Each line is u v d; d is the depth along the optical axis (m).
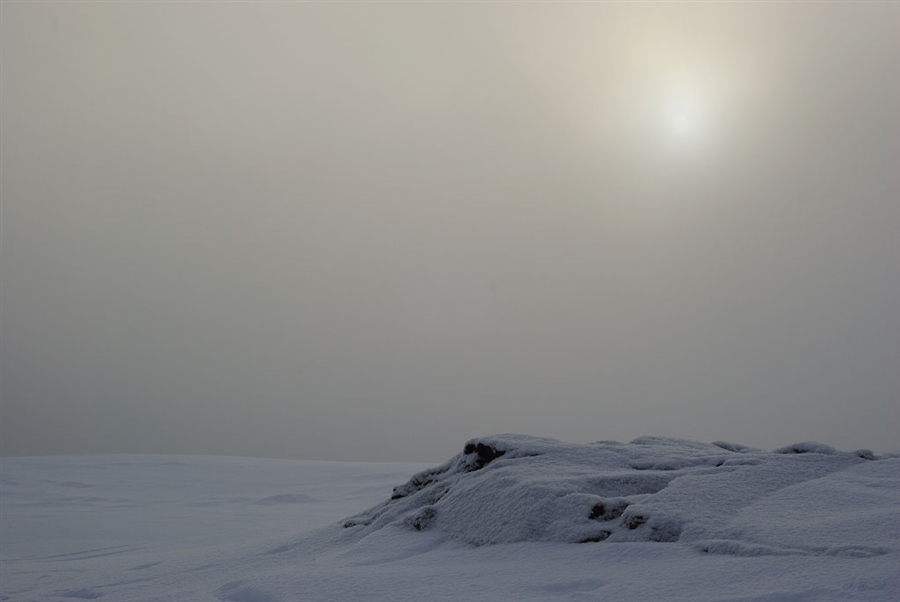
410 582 4.70
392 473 22.31
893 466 6.20
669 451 7.10
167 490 19.92
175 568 6.90
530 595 4.18
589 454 6.78
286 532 11.34
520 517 5.58
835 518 4.88
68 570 7.55
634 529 5.12
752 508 5.32
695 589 3.88
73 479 21.97
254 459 28.06
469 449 7.38
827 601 3.40
